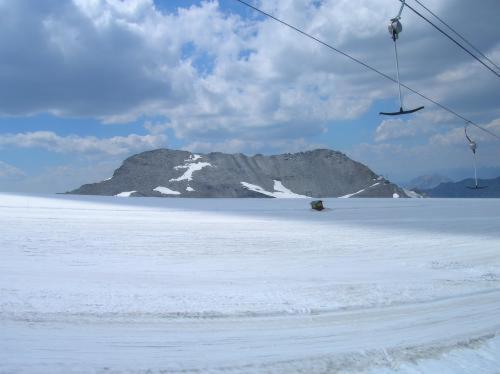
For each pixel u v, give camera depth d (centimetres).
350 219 4200
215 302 1182
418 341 988
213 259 1941
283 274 1675
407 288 1504
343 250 2372
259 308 1155
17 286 1217
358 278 1650
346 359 858
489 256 2373
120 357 798
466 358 916
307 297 1304
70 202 5119
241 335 957
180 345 875
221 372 764
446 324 1134
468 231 3406
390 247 2541
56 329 908
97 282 1348
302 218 4206
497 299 1436
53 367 736
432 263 2094
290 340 945
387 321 1130
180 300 1179
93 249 2005
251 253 2150
